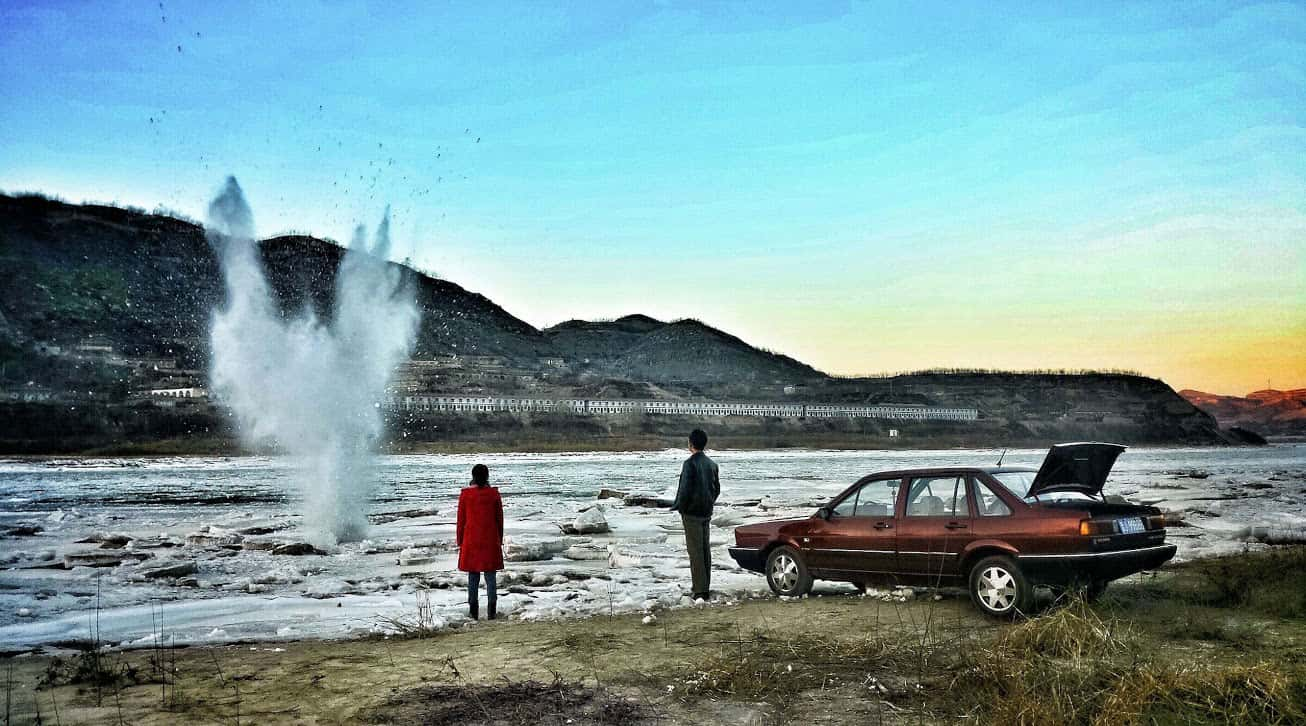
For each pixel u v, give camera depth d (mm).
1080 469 11547
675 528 24219
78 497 43750
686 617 10773
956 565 10781
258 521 27391
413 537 23094
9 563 17422
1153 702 6168
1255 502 32312
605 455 137750
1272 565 12750
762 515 26781
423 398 162250
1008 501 10555
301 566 17000
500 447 147625
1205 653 8016
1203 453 174000
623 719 6508
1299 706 5988
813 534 12312
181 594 13734
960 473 11211
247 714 6812
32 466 90438
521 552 17828
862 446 185000
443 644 9453
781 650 8523
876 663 7965
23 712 6992
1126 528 10164
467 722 6477
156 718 6746
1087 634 7973
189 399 135375
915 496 11539
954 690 6984
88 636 10414
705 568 12523
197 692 7531
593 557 18406
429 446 142125
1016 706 6188
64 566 17047
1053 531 9953
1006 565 10211
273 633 10375
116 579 15289
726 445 173750
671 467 91250
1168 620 9602
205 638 10070
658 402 196250
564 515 28391
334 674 8109
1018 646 7973
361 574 16234
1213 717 5930
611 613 11312
